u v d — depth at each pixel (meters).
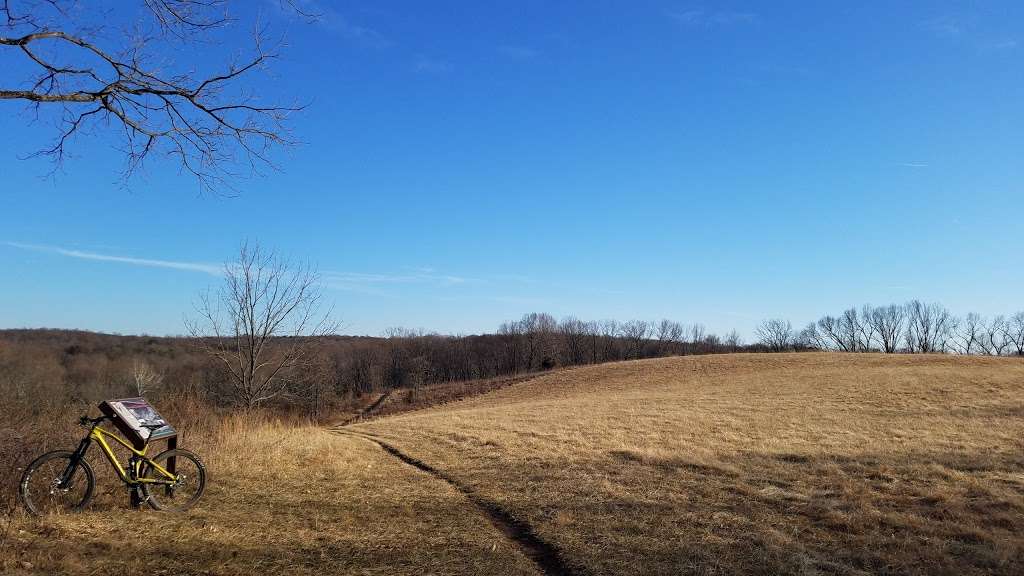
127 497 7.64
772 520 7.73
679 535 7.05
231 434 12.61
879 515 7.77
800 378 40.88
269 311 19.73
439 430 19.81
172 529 6.64
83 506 6.91
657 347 113.69
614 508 8.41
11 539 5.81
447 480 10.65
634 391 44.12
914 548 6.41
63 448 7.95
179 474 8.00
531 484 10.17
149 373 25.52
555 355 101.56
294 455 11.92
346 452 13.57
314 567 5.76
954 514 7.82
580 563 6.09
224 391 20.39
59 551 5.62
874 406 26.59
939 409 24.80
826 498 8.96
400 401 60.00
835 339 103.56
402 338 96.31
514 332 105.94
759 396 32.53
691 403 29.52
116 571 5.34
